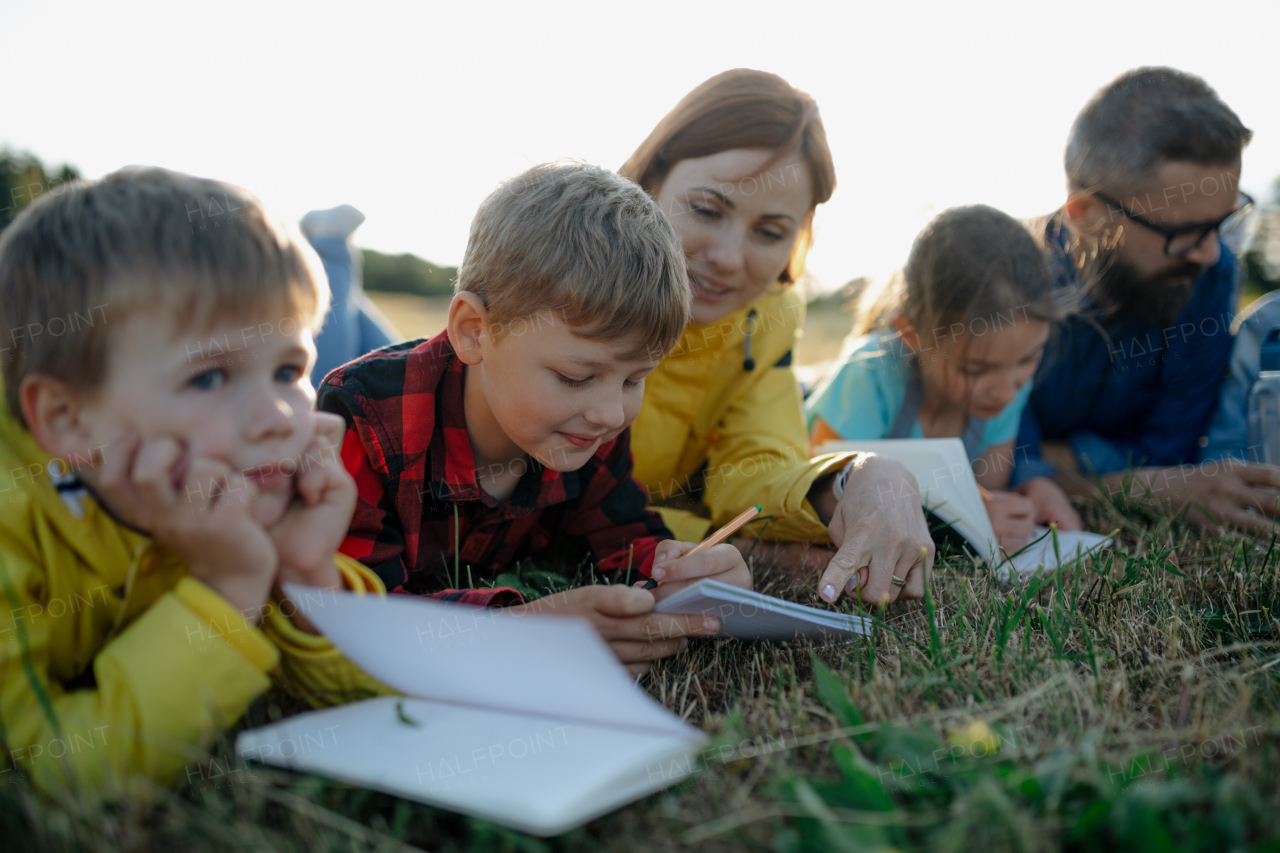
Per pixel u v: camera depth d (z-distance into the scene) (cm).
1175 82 233
